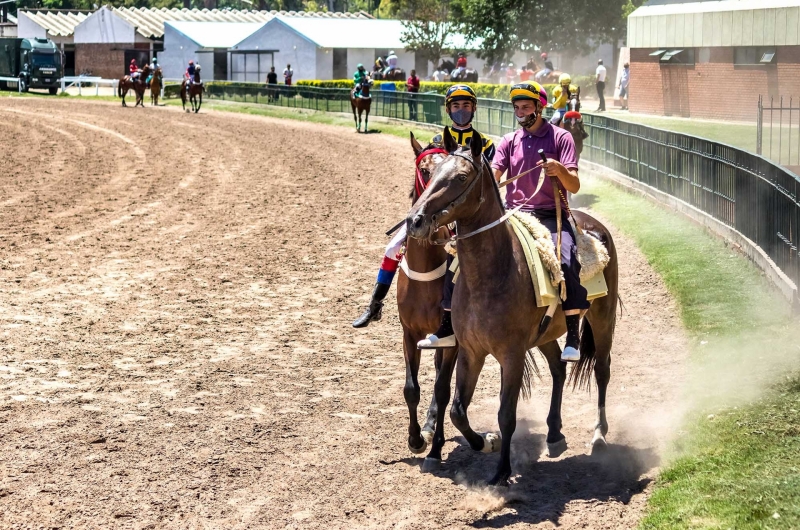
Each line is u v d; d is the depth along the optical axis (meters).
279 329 10.12
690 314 9.52
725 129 26.06
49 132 33.38
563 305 6.05
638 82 33.41
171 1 98.19
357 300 11.43
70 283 12.15
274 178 22.83
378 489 5.96
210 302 11.27
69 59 68.12
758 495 5.18
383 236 15.60
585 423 7.20
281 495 5.85
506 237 5.79
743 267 10.98
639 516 5.42
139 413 7.39
